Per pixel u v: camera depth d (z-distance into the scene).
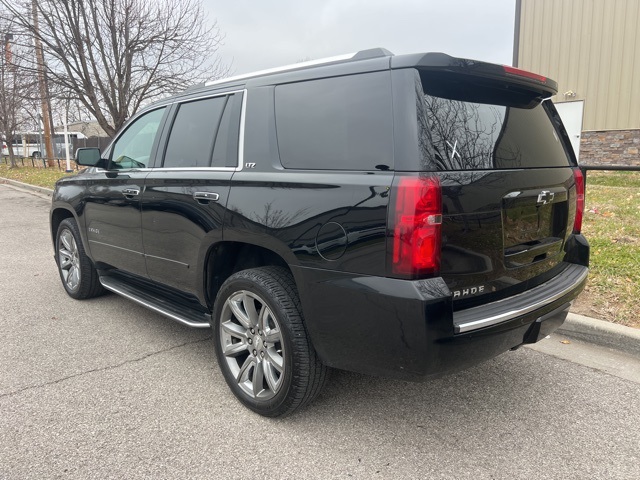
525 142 2.96
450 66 2.47
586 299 4.52
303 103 2.91
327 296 2.61
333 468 2.61
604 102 13.30
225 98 3.47
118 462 2.64
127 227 4.17
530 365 3.76
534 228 2.95
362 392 3.38
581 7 13.35
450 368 2.45
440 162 2.41
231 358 3.27
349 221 2.51
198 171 3.46
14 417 3.05
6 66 12.91
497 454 2.72
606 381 3.51
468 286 2.55
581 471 2.57
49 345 4.13
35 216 11.36
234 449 2.76
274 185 2.88
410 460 2.67
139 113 4.43
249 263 3.47
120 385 3.46
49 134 28.20
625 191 9.50
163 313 3.85
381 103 2.53
